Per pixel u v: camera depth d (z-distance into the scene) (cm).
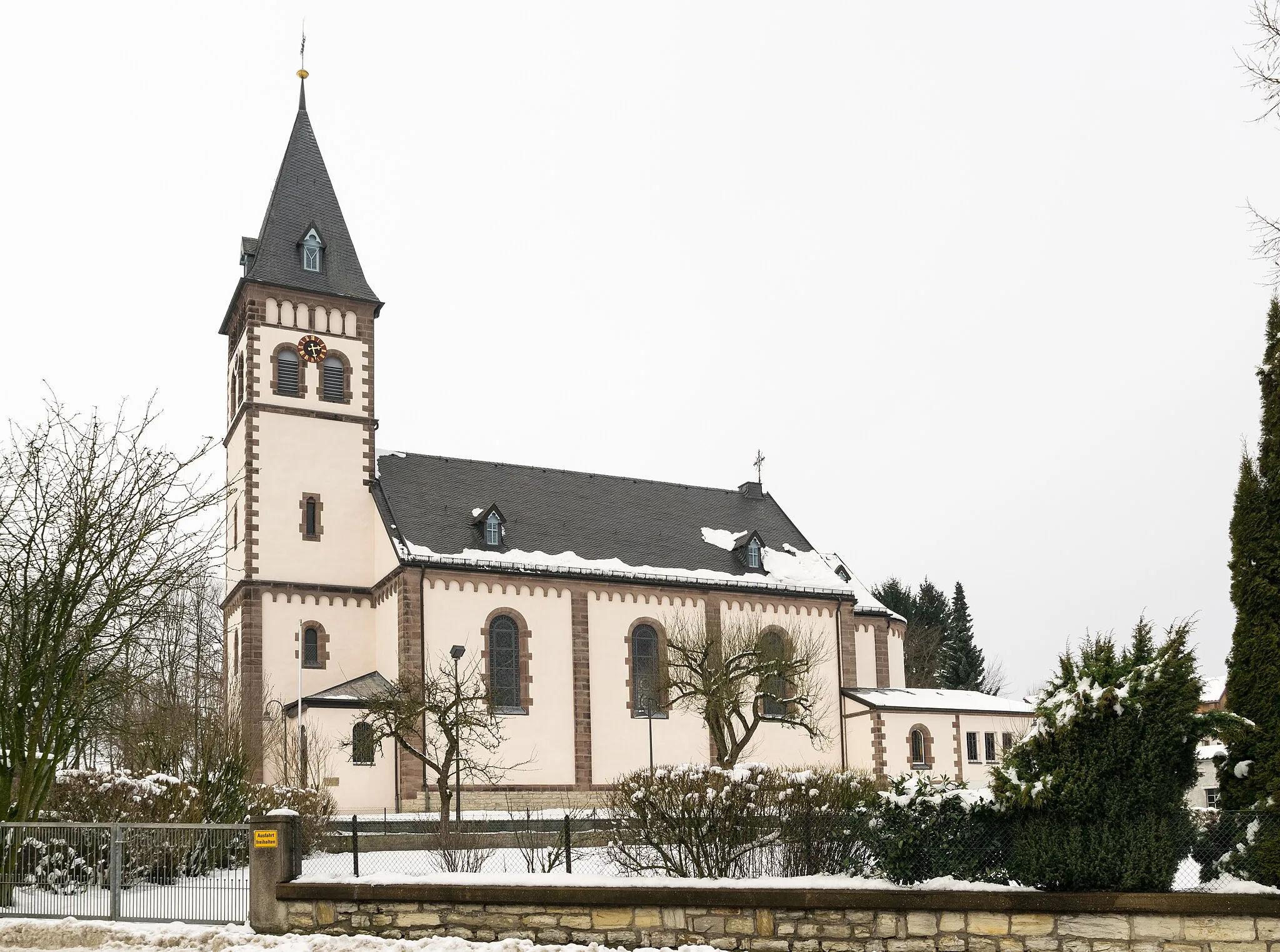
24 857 1906
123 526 2409
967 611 9656
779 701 4666
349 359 5188
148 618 2500
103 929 1783
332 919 1711
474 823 3553
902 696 5691
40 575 2328
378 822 3425
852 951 1526
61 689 2325
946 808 1573
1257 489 1633
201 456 2886
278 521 4888
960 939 1495
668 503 6050
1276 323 1670
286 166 5347
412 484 5291
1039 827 1516
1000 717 5719
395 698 4006
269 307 5050
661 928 1594
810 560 6022
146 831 1850
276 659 4756
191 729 3034
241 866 1802
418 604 4716
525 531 5278
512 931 1644
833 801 1797
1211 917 1422
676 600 5328
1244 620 1616
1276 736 1541
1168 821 1487
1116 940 1443
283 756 3969
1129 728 1491
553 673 4941
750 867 1795
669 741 5150
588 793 4881
